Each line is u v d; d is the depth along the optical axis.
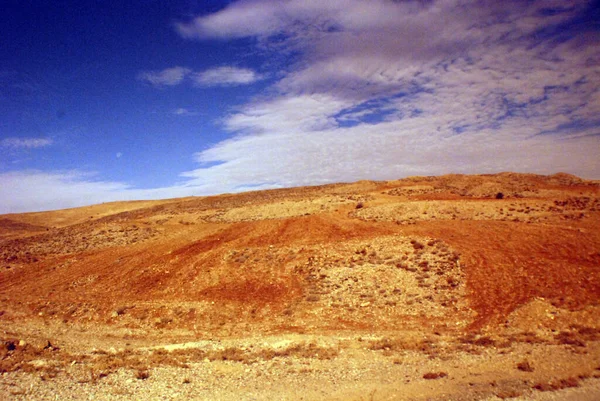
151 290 31.08
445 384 13.02
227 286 29.89
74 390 14.00
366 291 26.20
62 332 25.28
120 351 19.92
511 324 20.19
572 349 15.93
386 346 18.06
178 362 17.16
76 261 40.34
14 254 46.19
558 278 23.92
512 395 11.84
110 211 103.94
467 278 25.81
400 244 32.22
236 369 15.77
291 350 18.17
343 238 36.19
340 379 14.02
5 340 22.00
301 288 27.97
